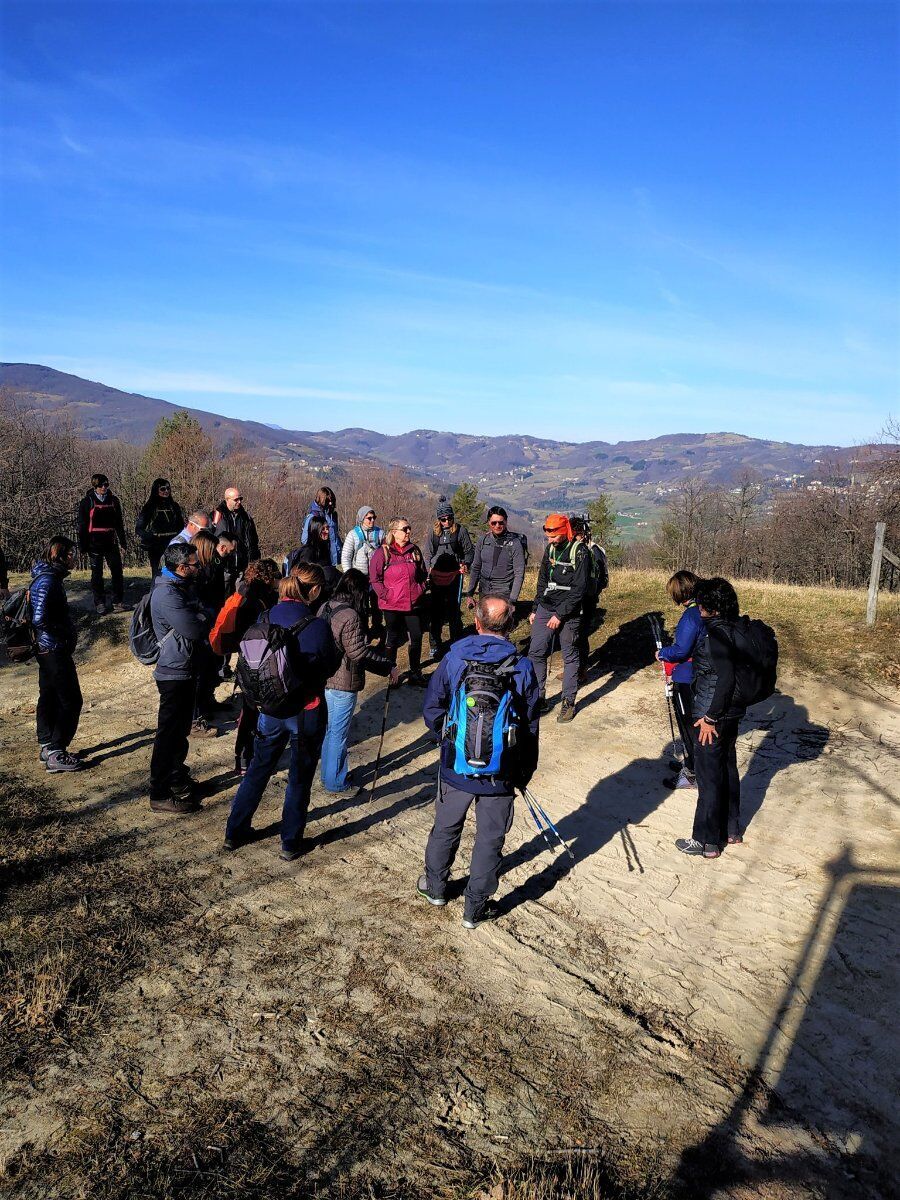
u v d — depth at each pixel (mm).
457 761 4027
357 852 5086
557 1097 3074
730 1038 3434
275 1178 2654
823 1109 3057
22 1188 2566
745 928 4258
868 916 4305
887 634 8922
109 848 4992
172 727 5445
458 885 4703
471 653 4133
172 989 3631
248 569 5746
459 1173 2703
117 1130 2818
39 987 3541
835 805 5652
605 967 3926
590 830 5438
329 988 3686
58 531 33531
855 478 41000
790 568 46062
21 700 8562
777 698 7770
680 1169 2770
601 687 8547
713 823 4992
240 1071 3139
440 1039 3367
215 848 5066
